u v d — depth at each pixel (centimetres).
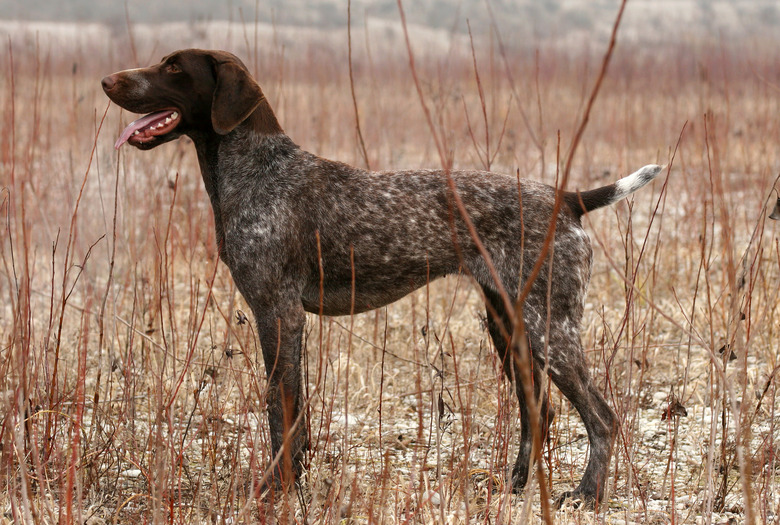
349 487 569
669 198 1426
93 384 770
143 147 604
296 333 595
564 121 1859
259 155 600
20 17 2712
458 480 573
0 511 527
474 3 5944
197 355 801
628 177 594
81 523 460
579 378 571
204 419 615
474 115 1745
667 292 1006
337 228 589
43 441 590
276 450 590
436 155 1659
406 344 859
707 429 684
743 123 1731
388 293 610
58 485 561
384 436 684
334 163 609
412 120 1850
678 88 2064
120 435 636
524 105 1866
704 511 505
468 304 980
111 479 605
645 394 736
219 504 539
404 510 541
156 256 840
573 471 630
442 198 590
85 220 1059
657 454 653
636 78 2166
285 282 591
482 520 538
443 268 599
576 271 571
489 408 730
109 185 1126
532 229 569
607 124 1875
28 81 1956
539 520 540
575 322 574
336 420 708
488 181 590
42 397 629
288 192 591
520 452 608
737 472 618
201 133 616
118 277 1038
